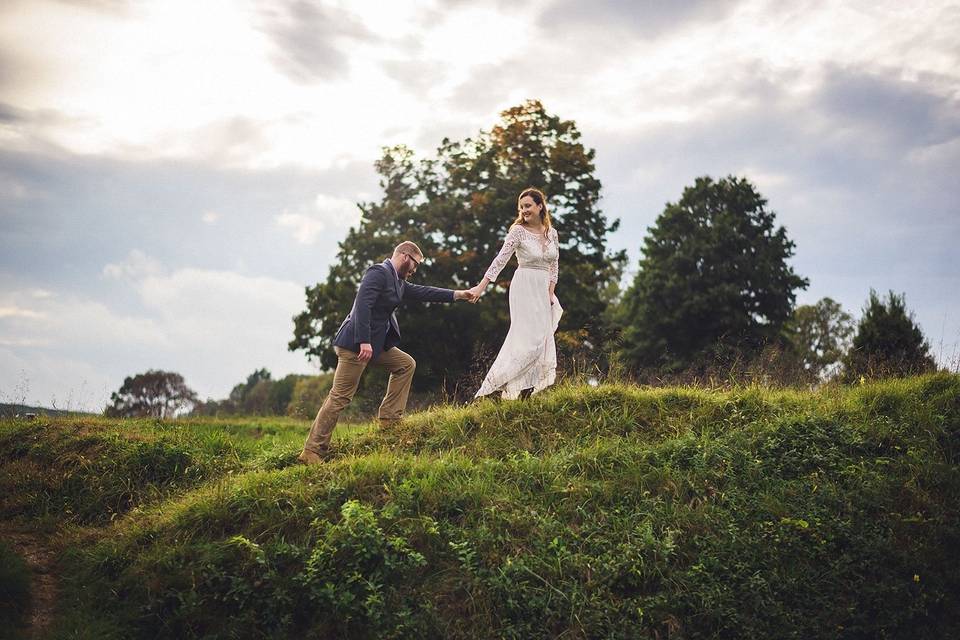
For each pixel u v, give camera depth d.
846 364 11.22
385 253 25.77
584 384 9.37
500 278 24.50
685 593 5.88
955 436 7.81
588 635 5.57
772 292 31.97
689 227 34.28
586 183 26.22
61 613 5.83
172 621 5.59
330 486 6.83
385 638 5.45
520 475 7.26
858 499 6.79
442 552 6.17
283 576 5.88
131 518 7.37
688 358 30.14
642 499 6.93
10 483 8.22
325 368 26.23
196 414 14.08
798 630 5.59
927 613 5.71
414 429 8.59
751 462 7.39
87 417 10.84
